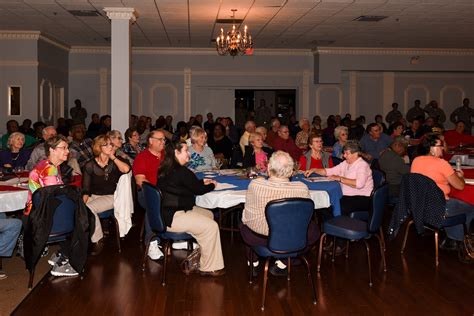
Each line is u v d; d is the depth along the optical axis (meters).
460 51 14.16
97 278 4.58
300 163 6.04
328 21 9.97
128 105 8.89
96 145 5.33
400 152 6.29
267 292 4.28
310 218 3.88
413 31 11.16
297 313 3.84
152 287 4.37
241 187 4.82
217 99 14.71
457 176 4.88
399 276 4.71
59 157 4.41
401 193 4.87
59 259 4.61
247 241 4.12
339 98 14.77
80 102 13.68
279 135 7.55
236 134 12.13
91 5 8.55
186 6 8.56
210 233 4.53
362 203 5.13
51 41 12.50
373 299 4.13
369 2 8.23
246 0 8.09
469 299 4.13
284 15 9.36
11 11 9.12
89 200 5.33
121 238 6.02
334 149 7.09
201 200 4.68
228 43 9.65
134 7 8.66
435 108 14.30
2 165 6.21
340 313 3.84
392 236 4.88
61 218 4.23
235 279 4.59
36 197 4.06
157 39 12.52
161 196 4.30
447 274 4.77
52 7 8.74
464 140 9.80
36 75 11.70
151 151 5.52
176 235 4.45
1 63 11.66
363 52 13.95
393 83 14.95
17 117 11.79
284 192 3.90
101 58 14.06
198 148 6.19
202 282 4.51
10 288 4.29
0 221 4.30
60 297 4.12
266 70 14.55
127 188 5.12
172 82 14.38
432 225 4.79
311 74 14.62
